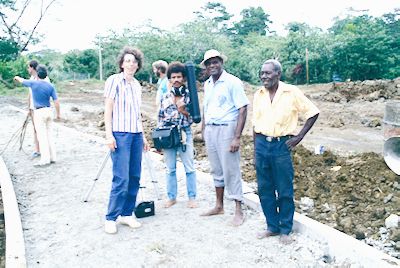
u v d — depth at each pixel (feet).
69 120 48.96
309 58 125.70
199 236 16.61
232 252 15.31
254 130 15.97
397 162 24.63
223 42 136.05
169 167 19.44
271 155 15.35
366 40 120.47
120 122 16.37
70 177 24.85
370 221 19.29
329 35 138.51
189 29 135.44
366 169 25.32
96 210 19.52
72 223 18.17
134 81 16.97
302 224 16.55
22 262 14.61
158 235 16.78
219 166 17.89
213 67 16.55
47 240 16.70
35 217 19.04
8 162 28.66
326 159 27.76
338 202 21.40
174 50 123.85
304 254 15.06
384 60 119.44
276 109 15.03
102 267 14.58
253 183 24.53
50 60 149.28
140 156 17.37
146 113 57.57
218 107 16.84
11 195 20.83
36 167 27.20
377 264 13.46
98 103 68.69
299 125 46.06
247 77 131.54
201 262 14.69
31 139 35.81
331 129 44.14
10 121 46.55
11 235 16.57
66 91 87.45
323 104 62.49
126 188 16.72
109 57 129.49
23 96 75.97
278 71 14.88
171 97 18.71
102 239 16.55
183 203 20.25
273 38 150.00
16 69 92.53
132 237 16.67
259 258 14.83
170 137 18.54
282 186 15.53
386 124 25.17
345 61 121.90
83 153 30.94
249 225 17.53
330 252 15.14
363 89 72.08
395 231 17.44
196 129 39.99
